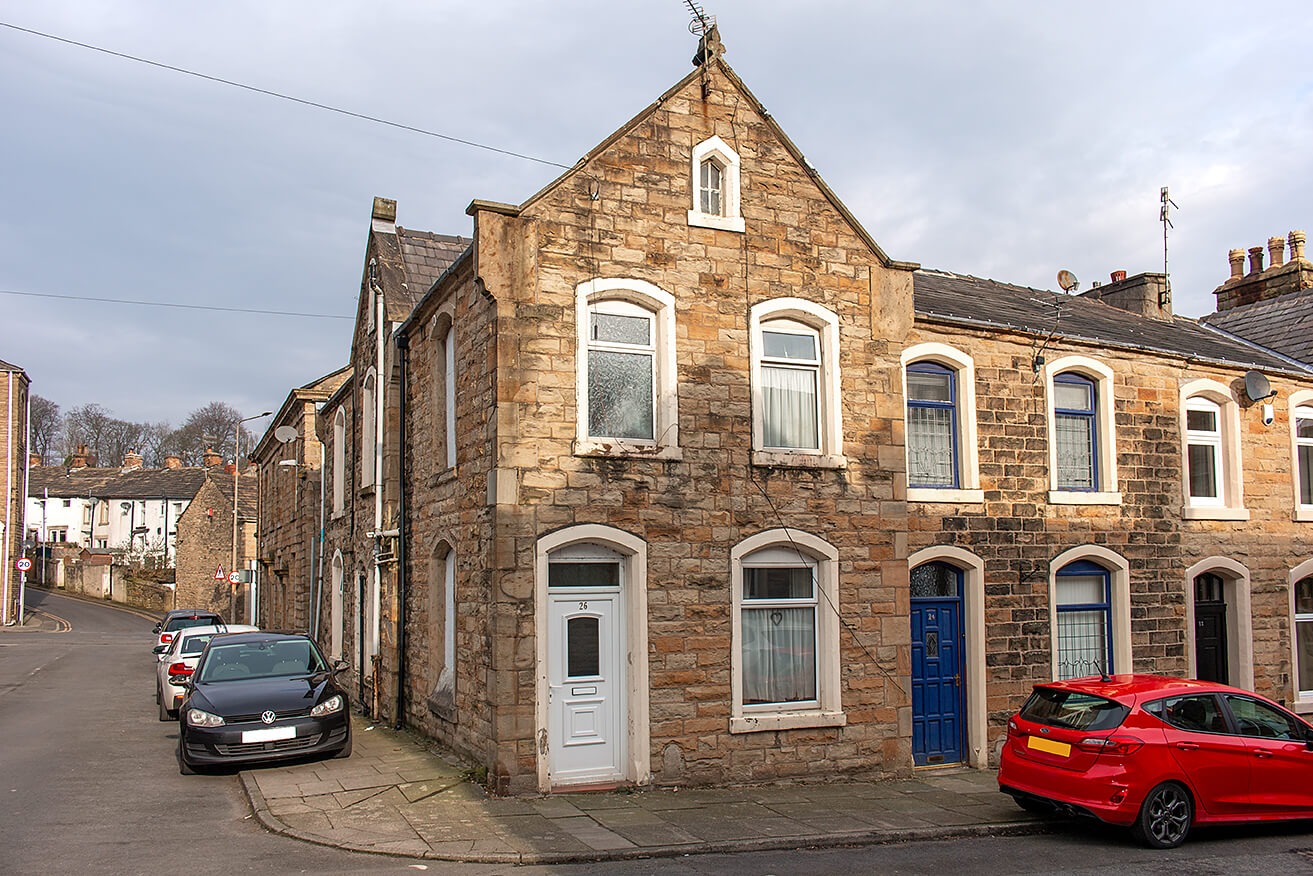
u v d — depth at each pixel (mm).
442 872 8727
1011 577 15617
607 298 12578
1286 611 18328
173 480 85000
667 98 13055
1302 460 19297
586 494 12023
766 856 9656
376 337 18406
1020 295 20234
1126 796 10367
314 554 25969
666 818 10742
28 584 72875
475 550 12523
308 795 11383
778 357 13688
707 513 12680
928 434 15547
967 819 11336
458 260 12961
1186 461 17500
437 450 14859
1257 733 11289
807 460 13375
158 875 8461
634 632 12180
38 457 87438
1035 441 16094
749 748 12672
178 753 14016
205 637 19203
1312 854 10289
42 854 9070
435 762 13211
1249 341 22781
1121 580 16594
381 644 17703
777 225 13609
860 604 13602
